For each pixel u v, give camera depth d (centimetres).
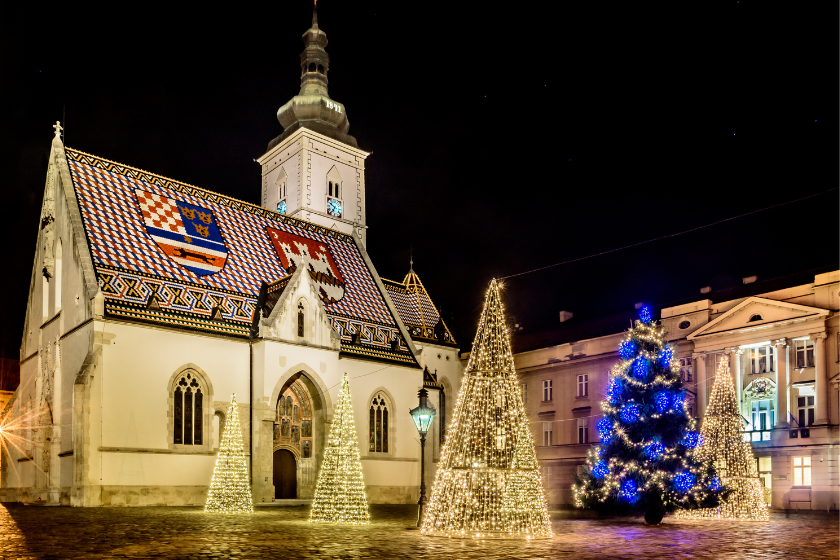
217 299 4944
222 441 3828
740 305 5412
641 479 3200
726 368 3900
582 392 6291
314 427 5175
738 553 2019
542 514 2567
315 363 5091
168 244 5034
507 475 2559
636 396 3325
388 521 3259
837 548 2164
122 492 4178
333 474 3134
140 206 5131
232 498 3750
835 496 4719
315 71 8212
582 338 6425
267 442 4700
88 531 2472
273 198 8038
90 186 4975
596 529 2886
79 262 4528
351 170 8069
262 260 5591
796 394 5066
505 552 1983
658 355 3359
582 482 3462
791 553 2027
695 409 5562
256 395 4781
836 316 4853
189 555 1836
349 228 7900
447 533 2523
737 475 3694
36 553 1853
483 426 2620
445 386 6975
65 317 4694
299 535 2414
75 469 4053
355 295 6153
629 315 6600
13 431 5475
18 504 4712
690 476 3200
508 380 2667
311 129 7806
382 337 5997
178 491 4403
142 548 1978
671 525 3150
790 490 4975
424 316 7100
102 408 4175
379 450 5638
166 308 4606
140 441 4294
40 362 5050
